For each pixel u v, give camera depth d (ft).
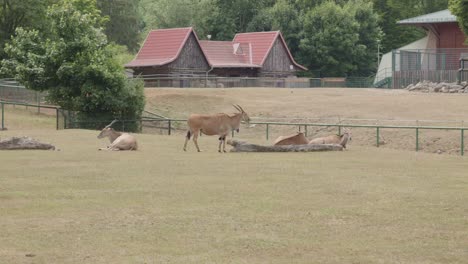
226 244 59.26
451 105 239.30
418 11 517.55
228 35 495.00
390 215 71.00
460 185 90.22
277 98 274.77
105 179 92.94
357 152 132.36
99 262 53.78
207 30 500.33
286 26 488.44
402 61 361.30
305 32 481.87
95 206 74.59
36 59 219.82
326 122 217.56
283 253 56.65
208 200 78.38
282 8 493.36
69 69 216.13
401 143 183.11
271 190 85.05
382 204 76.69
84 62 217.15
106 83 217.77
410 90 311.88
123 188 85.92
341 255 56.18
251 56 429.38
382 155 127.24
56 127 211.61
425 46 422.00
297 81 395.14
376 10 527.81
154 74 394.52
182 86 381.60
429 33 402.72
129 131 219.61
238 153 127.24
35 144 131.23
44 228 64.44
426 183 91.76
